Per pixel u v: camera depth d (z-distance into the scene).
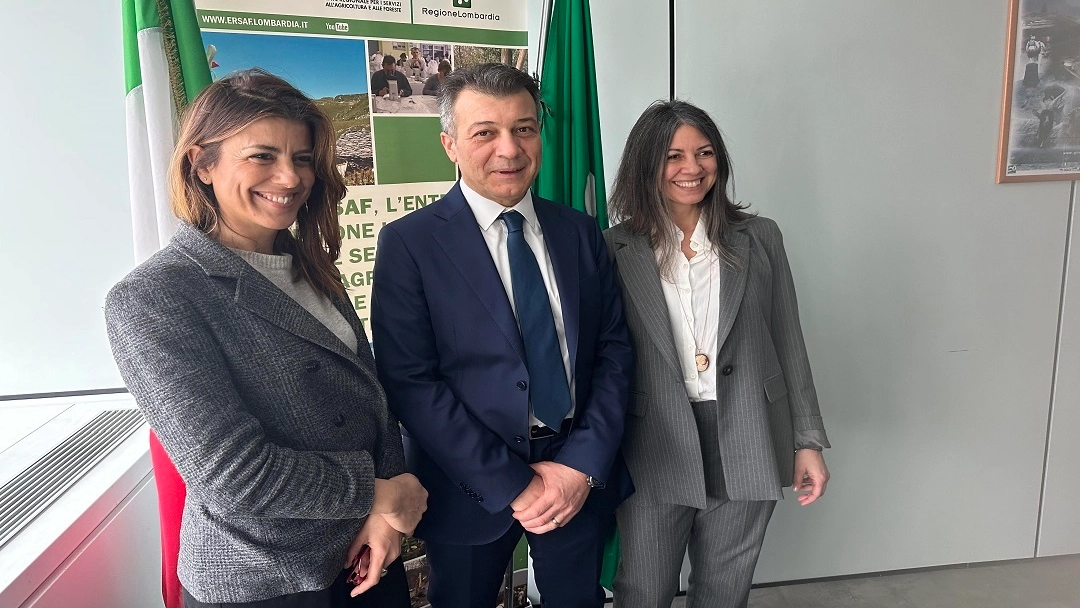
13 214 1.81
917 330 2.14
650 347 1.38
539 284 1.22
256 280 0.90
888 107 2.00
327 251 1.09
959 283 2.12
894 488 2.24
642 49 1.96
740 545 1.49
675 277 1.41
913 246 2.09
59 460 1.56
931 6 1.96
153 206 1.47
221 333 0.85
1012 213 2.09
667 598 1.51
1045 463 2.26
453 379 1.20
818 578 2.28
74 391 1.93
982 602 2.11
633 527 1.46
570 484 1.17
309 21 1.55
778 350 1.52
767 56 1.96
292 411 0.91
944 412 2.20
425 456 1.26
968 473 2.25
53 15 1.75
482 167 1.15
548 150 1.76
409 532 1.06
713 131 1.37
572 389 1.25
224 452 0.80
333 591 0.97
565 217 1.33
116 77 1.80
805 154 2.01
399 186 1.70
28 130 1.78
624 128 2.01
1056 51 2.00
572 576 1.34
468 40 1.71
